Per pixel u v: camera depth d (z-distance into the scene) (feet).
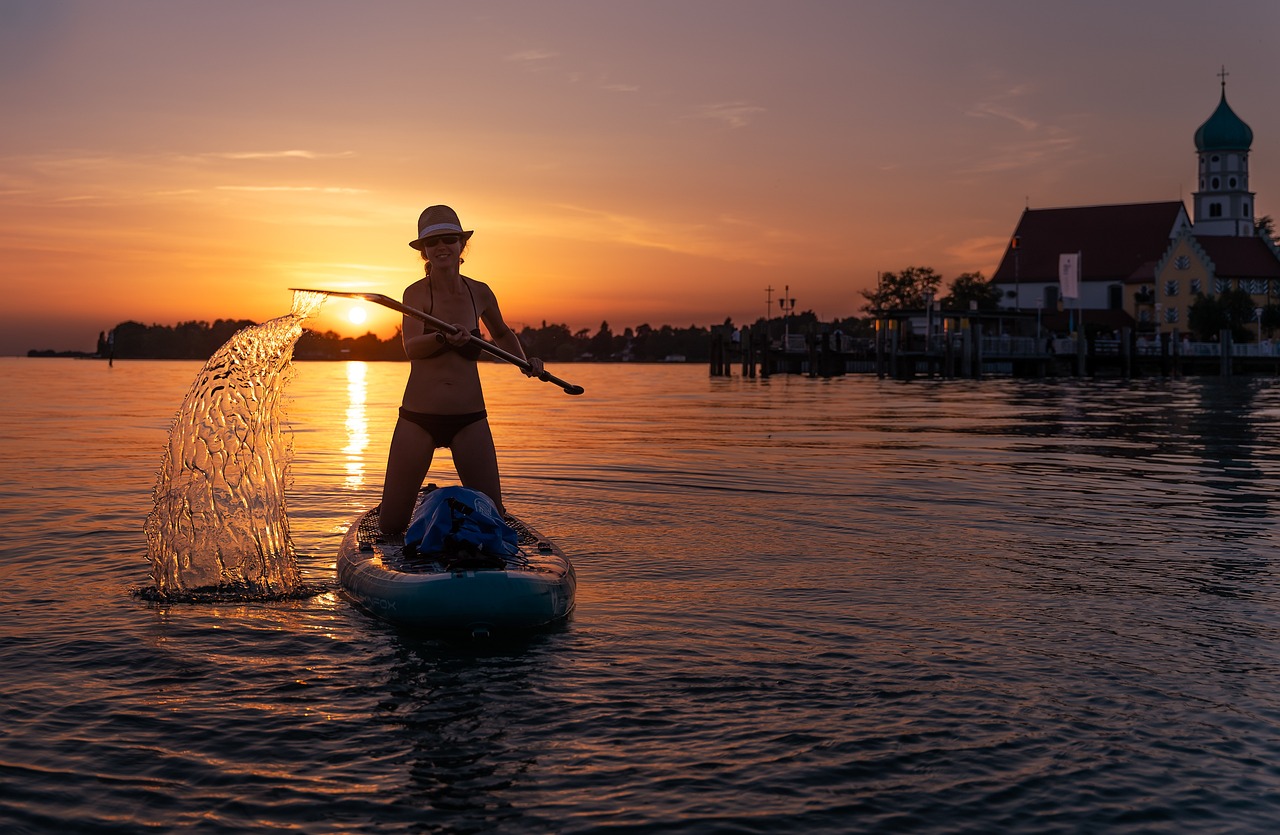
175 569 23.27
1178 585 23.49
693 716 15.14
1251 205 376.27
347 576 21.59
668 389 163.22
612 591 22.67
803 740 14.28
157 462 47.55
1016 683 16.65
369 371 390.63
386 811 12.21
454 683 16.46
